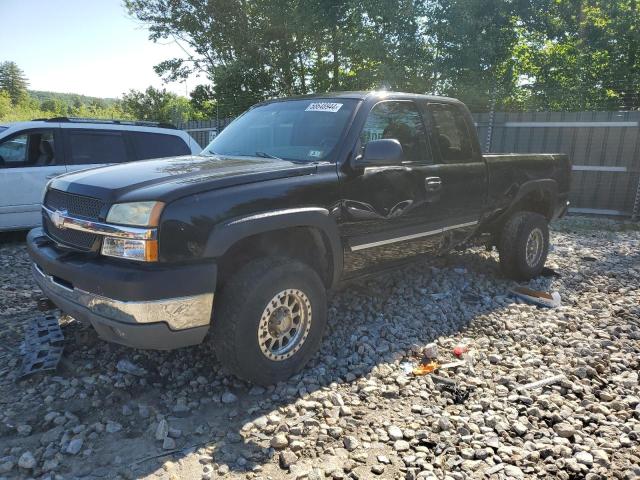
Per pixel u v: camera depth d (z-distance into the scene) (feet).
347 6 55.16
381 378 11.91
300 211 11.30
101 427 9.73
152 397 10.88
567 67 55.98
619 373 12.52
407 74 51.88
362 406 10.75
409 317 15.21
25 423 9.85
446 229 15.88
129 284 9.32
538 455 9.23
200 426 9.84
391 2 49.08
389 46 50.96
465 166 16.30
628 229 33.88
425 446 9.48
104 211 10.08
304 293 11.37
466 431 9.83
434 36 51.44
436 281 18.71
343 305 16.01
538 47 57.98
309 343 11.74
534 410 10.51
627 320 15.90
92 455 9.01
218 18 62.69
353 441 9.39
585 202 39.65
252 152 14.07
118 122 28.09
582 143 39.34
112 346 12.92
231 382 11.46
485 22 48.80
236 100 68.44
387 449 9.36
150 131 28.71
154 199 9.70
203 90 73.31
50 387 11.05
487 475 8.69
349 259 13.01
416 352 13.20
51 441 9.32
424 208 14.83
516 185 18.33
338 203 12.34
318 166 12.17
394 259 14.57
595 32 53.36
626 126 37.52
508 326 15.01
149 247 9.58
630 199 37.99
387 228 13.80
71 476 8.46
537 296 17.40
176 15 65.26
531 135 40.96
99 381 11.34
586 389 11.54
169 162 12.57
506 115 41.70
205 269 9.89
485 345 13.83
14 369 11.80
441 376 12.01
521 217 18.80
